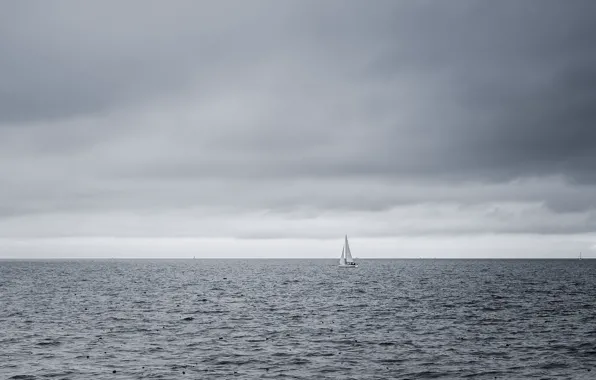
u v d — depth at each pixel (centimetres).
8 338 6412
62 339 6372
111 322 7894
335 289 15000
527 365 5053
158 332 6938
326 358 5347
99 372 4747
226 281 19638
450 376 4669
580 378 4612
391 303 10788
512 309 9575
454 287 15675
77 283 18388
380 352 5631
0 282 18925
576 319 8138
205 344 6078
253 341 6272
